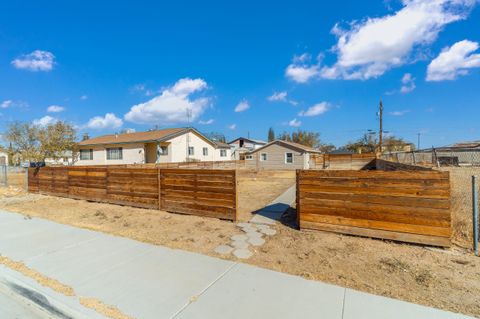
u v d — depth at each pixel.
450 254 4.00
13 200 9.65
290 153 28.31
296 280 3.26
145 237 5.05
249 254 4.14
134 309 2.70
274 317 2.53
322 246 4.44
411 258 3.88
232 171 6.13
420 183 4.36
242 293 2.97
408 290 3.00
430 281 3.19
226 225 5.84
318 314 2.56
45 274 3.51
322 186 5.11
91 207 8.10
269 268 3.63
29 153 25.42
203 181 6.59
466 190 6.94
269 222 6.02
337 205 4.99
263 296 2.90
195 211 6.73
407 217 4.45
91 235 5.21
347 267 3.62
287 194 10.23
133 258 4.01
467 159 25.27
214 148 30.81
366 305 2.70
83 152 27.73
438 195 4.24
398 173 4.51
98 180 8.88
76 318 2.67
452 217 5.05
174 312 2.63
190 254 4.15
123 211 7.43
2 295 3.24
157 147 22.66
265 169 29.12
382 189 4.63
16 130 25.77
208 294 2.96
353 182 4.85
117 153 25.00
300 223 5.30
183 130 25.27
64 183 10.01
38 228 5.77
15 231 5.55
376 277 3.32
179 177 7.01
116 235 5.20
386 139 49.69
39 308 2.92
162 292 3.01
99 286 3.17
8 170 25.91
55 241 4.86
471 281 3.19
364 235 4.77
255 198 9.40
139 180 7.83
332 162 29.48
